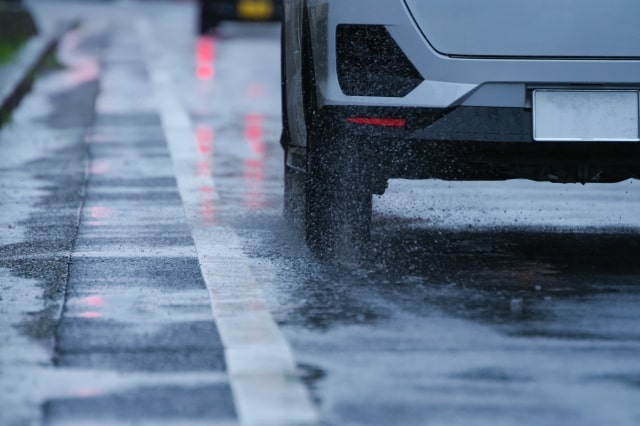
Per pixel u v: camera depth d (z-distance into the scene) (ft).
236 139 87.40
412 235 50.11
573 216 55.98
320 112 43.01
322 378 30.86
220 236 50.57
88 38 204.23
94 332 35.29
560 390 30.01
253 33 217.56
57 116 102.63
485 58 41.60
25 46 167.73
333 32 42.37
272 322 36.42
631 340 34.76
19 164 74.95
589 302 39.40
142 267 44.42
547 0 41.57
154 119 100.07
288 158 51.24
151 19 263.29
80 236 50.98
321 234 44.19
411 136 41.86
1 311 37.91
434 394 29.66
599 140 41.91
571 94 41.93
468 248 48.16
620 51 41.73
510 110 41.73
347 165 42.73
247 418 27.84
